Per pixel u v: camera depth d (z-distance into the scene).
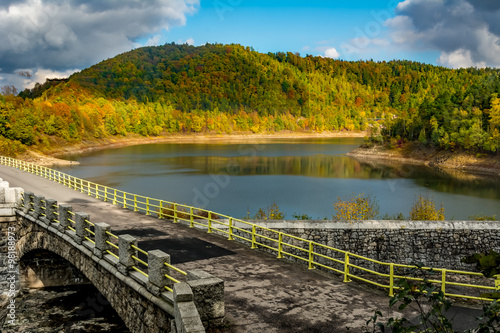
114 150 143.38
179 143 191.88
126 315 11.71
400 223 22.64
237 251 15.64
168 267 10.01
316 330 9.01
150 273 10.30
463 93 132.38
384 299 10.92
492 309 3.99
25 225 21.67
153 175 76.38
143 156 119.12
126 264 11.73
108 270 12.70
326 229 22.20
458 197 56.62
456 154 99.75
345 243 22.31
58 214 18.56
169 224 20.81
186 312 7.79
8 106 114.88
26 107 136.62
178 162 101.75
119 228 19.72
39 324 18.12
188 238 17.73
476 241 22.62
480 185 68.50
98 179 70.44
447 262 22.52
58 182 37.56
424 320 4.47
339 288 11.70
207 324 8.87
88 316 18.97
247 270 13.30
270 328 9.06
